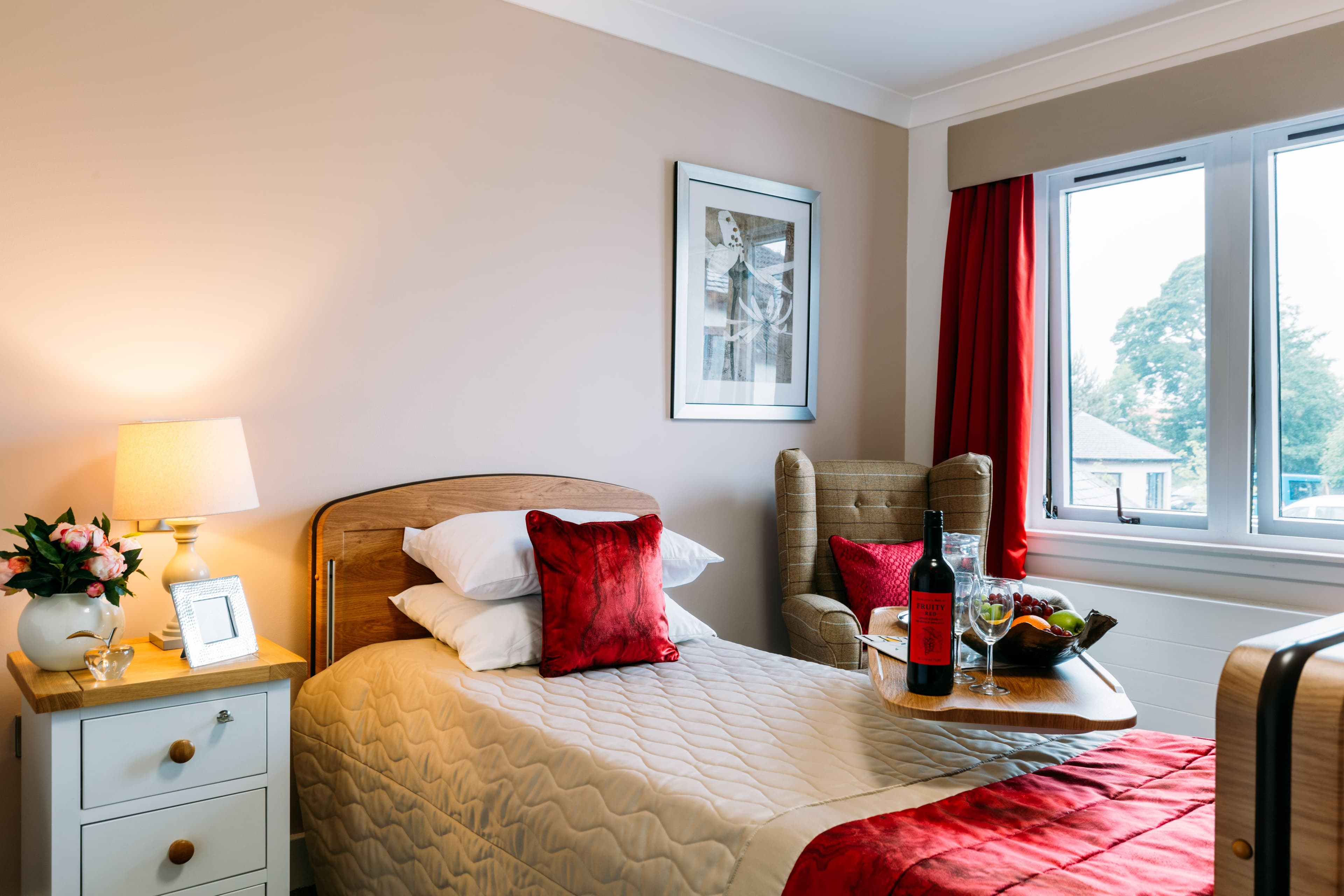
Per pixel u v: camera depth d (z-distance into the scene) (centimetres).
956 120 394
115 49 220
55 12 212
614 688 211
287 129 246
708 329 340
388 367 265
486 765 181
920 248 411
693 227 334
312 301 251
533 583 238
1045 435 370
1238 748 75
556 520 235
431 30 271
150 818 181
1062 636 175
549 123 297
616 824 151
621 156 315
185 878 186
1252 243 312
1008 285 366
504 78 287
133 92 222
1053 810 139
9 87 207
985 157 373
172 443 203
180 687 184
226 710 191
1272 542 306
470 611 235
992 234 372
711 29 329
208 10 233
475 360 282
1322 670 72
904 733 179
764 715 191
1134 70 336
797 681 219
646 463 325
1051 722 147
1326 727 70
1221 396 318
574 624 225
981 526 338
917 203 411
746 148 352
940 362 388
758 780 153
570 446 304
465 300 279
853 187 392
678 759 163
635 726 183
